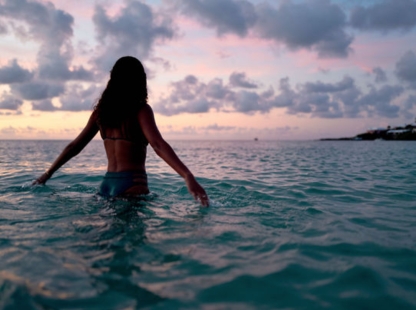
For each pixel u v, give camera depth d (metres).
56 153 17.30
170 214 2.99
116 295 1.55
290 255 2.13
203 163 11.83
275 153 21.69
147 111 3.26
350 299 1.61
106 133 3.38
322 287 1.71
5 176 5.95
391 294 1.66
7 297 1.47
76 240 2.24
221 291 1.63
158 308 1.46
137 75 3.30
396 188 5.44
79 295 1.53
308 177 6.99
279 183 5.87
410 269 1.98
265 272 1.86
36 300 1.47
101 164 9.91
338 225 2.90
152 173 6.95
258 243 2.32
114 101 3.22
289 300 1.57
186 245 2.22
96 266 1.84
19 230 2.44
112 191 3.31
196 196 2.97
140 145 3.36
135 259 1.96
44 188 4.09
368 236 2.61
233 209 3.35
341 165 10.80
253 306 1.50
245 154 20.14
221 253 2.11
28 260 1.89
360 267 1.97
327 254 2.18
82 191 4.05
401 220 3.23
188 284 1.68
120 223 2.63
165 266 1.88
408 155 18.09
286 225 2.82
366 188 5.41
